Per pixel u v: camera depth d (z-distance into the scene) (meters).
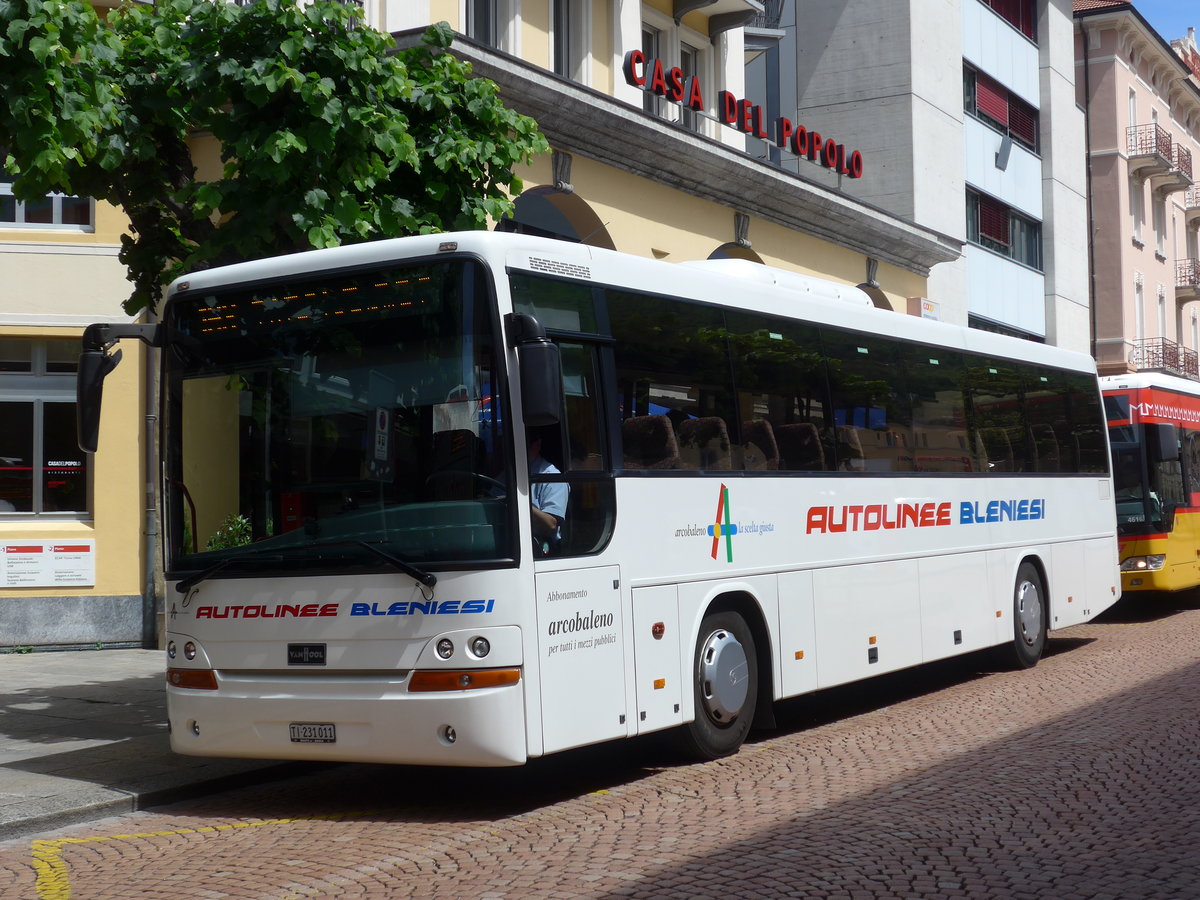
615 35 21.03
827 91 30.30
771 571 9.98
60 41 8.98
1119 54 46.28
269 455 8.22
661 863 6.61
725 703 9.38
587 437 8.35
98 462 16.73
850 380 11.31
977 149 33.41
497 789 8.85
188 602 8.38
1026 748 9.50
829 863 6.54
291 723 7.99
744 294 10.09
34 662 15.45
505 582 7.58
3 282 16.53
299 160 9.91
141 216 10.99
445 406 7.77
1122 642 16.34
